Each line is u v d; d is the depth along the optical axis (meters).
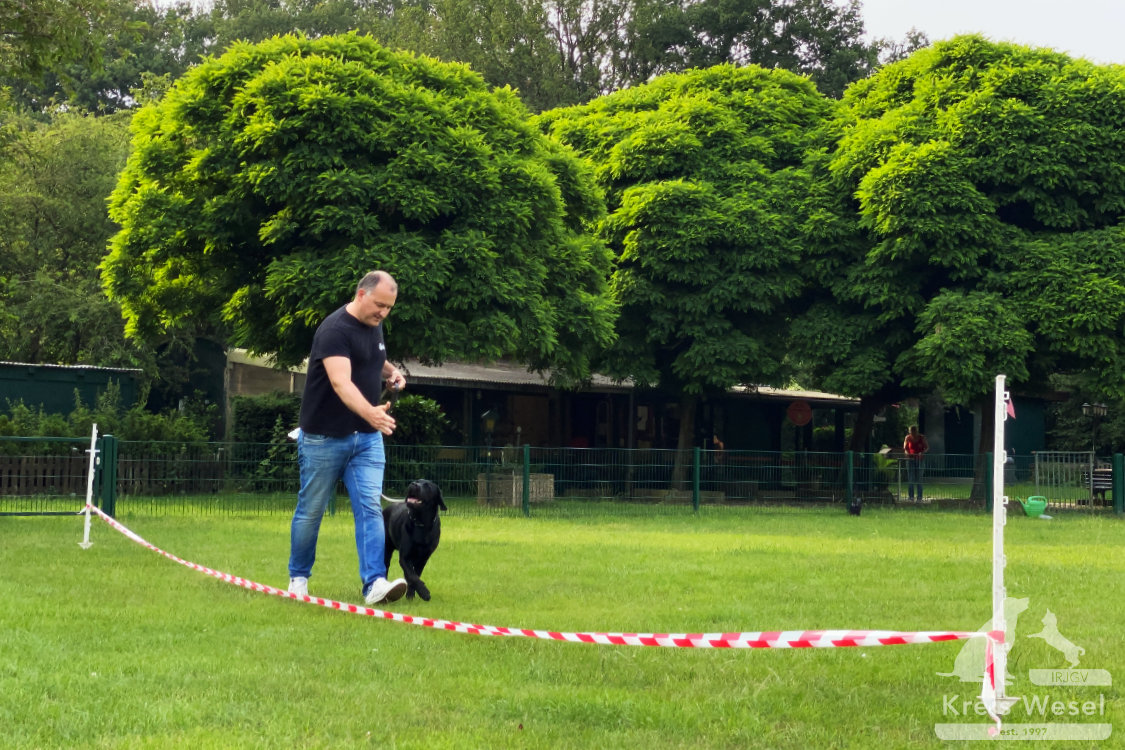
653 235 24.62
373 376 7.37
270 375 29.31
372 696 4.74
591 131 28.11
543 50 47.28
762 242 24.52
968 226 22.67
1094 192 23.44
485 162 20.16
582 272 22.42
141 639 5.89
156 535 12.41
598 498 20.17
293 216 19.44
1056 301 22.39
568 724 4.36
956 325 22.22
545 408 29.80
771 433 34.78
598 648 5.93
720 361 24.62
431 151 19.83
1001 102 23.55
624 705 4.63
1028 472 27.53
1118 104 23.42
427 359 20.58
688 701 4.76
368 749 3.95
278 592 7.42
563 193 23.17
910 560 11.25
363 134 19.30
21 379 24.95
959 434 41.78
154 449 15.85
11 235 33.38
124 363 30.89
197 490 16.14
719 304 24.48
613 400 31.12
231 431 24.61
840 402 34.75
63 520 14.10
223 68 20.34
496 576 9.18
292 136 19.00
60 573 8.61
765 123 27.48
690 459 21.20
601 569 9.86
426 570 9.54
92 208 33.41
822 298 26.02
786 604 7.74
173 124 20.75
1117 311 22.05
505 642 6.04
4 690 4.64
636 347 25.23
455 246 19.23
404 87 20.69
